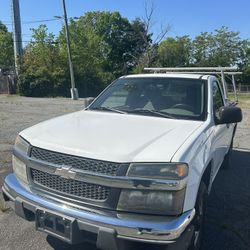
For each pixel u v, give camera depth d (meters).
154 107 4.48
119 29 67.88
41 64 35.06
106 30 67.75
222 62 67.75
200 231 3.69
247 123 13.56
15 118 13.35
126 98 4.77
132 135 3.44
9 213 4.49
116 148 3.12
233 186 5.94
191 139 3.40
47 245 3.81
